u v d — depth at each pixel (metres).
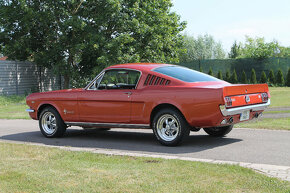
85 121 8.00
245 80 35.78
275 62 35.84
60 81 30.72
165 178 4.31
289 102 17.48
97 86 7.84
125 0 25.39
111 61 23.14
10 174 4.62
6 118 13.62
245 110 6.65
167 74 7.04
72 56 25.34
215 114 6.29
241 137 7.90
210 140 7.65
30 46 25.61
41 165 5.11
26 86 26.48
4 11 24.39
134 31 24.95
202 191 3.79
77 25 22.67
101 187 4.01
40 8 24.42
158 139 7.05
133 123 7.30
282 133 8.30
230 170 4.65
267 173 4.52
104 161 5.39
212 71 36.47
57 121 8.44
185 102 6.55
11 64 24.91
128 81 7.40
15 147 6.61
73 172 4.68
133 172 4.62
